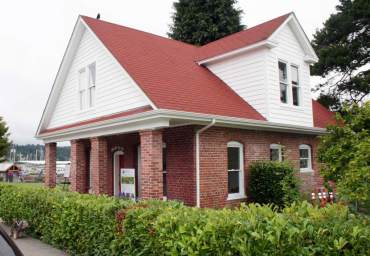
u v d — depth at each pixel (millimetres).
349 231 3604
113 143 15781
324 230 3656
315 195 13633
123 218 6090
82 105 15797
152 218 5492
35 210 9742
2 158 43875
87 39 15266
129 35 15594
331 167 5812
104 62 13898
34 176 43000
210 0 35406
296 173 14039
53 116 18109
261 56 14078
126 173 12305
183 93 12062
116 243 6191
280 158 14266
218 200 11750
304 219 3967
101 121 12031
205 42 35094
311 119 15836
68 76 16797
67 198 8367
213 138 11867
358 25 26578
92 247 7152
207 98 12586
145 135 10586
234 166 12750
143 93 11000
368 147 5070
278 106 14180
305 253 3625
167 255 4957
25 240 9844
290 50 15297
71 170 14953
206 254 4258
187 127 11648
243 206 5070
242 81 14711
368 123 6020
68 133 14641
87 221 7301
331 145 6160
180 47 17547
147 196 10219
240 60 14875
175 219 4898
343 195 4812
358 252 3494
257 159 13203
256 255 3893
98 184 12891
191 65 15672
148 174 10312
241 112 12812
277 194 11695
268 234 3826
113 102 13164
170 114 9805
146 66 12992
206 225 4320
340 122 6594
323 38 27609
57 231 8453
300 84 15594
